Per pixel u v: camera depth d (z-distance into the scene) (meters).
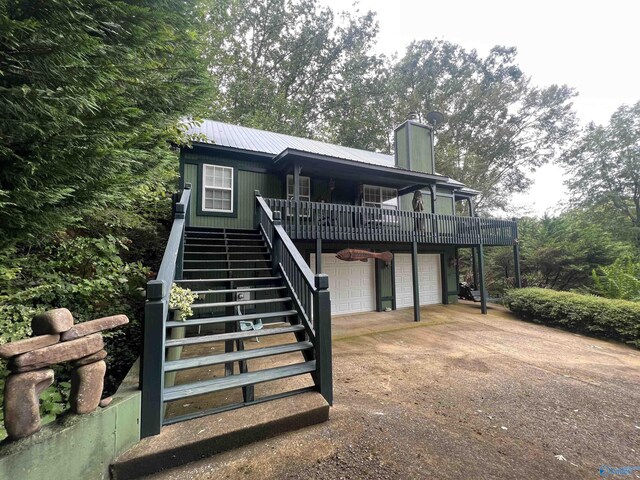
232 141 7.77
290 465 1.91
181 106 3.63
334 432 2.30
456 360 4.73
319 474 1.84
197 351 4.90
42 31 1.86
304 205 6.69
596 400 3.36
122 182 2.42
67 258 3.04
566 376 4.12
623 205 19.52
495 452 2.28
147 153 3.16
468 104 20.58
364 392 3.35
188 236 5.80
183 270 4.37
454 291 11.02
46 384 1.47
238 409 2.29
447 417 2.82
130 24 2.53
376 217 7.66
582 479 2.02
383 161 11.35
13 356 1.35
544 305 7.55
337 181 9.06
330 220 6.96
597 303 6.61
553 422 2.83
